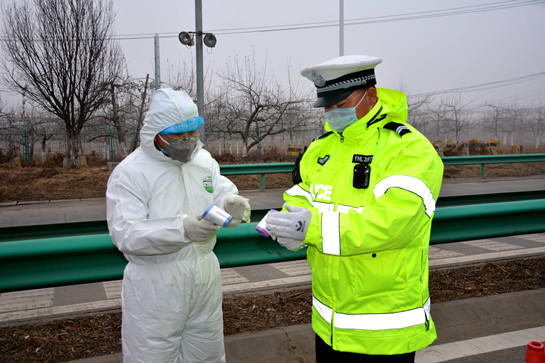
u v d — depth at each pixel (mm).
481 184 14594
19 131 23266
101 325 3723
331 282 2082
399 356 2041
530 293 4430
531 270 5242
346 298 2041
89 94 20047
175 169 2400
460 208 4016
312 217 1898
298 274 5520
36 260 3023
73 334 3553
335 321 2076
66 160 19828
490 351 3602
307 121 24531
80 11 18609
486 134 39438
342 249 1857
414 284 2020
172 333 2377
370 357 2066
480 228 4168
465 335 3877
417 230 1936
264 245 3680
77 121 19797
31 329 3656
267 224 1950
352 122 2119
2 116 23281
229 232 3518
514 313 4207
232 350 3412
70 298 4699
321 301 2178
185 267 2379
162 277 2328
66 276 3111
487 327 4012
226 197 2426
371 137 2111
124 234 2223
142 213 2307
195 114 2281
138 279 2338
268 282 5176
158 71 19156
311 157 2373
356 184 2051
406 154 1958
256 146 25203
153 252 2217
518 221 4285
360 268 2006
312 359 3410
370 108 2141
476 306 4184
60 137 23531
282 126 24234
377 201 1905
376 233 1838
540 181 15461
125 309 2395
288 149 22812
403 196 1859
